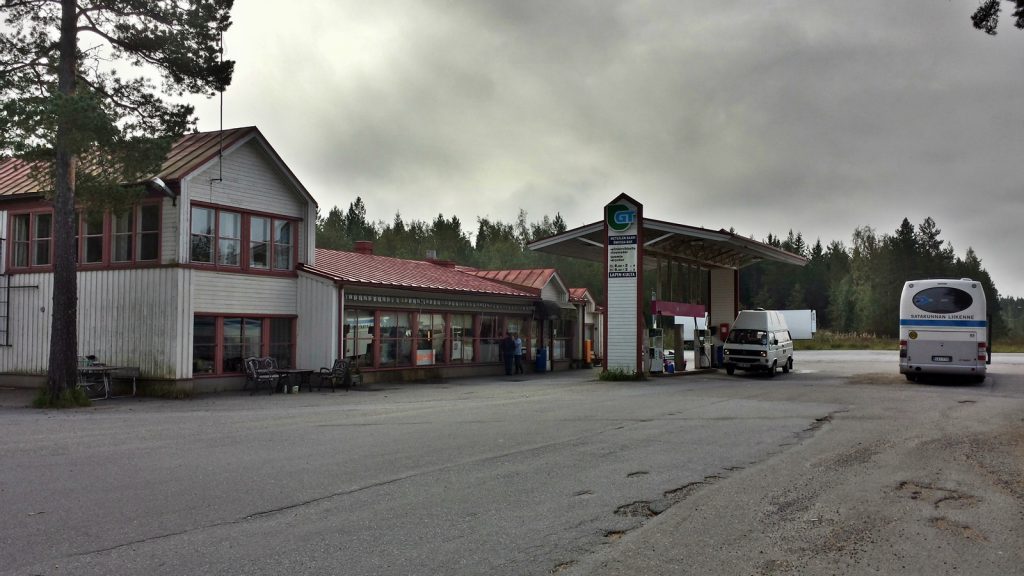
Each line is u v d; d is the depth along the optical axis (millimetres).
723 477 8547
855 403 17094
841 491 7855
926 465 9312
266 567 5324
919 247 94188
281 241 23609
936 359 23234
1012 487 8086
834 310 96375
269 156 22734
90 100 15883
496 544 5918
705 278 37000
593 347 39969
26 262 22672
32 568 5281
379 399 18953
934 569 5430
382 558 5543
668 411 15367
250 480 8242
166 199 20297
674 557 5645
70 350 17094
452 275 32312
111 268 21047
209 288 20844
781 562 5555
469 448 10461
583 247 32812
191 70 18844
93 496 7441
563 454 9984
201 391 20531
